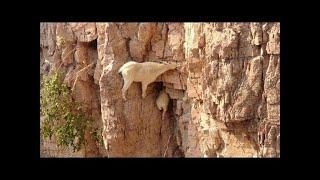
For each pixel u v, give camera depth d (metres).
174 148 23.17
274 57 17.30
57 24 24.81
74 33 24.52
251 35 17.95
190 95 21.12
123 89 22.42
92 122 24.86
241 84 18.22
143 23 22.56
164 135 23.28
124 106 22.70
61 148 25.36
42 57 26.11
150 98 23.12
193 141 21.44
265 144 17.66
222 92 18.67
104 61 22.98
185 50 21.42
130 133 22.80
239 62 18.31
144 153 23.06
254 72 17.78
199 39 19.86
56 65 25.22
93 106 24.83
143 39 22.62
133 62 22.36
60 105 24.72
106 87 22.75
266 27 17.45
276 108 17.28
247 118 18.12
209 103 19.45
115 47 22.75
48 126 24.94
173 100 23.00
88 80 24.70
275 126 17.36
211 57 19.14
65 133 24.50
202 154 20.81
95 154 25.11
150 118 23.12
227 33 18.48
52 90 24.75
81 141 24.55
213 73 19.03
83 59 24.58
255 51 17.88
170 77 22.31
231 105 18.48
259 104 17.91
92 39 23.81
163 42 22.62
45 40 25.95
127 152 22.94
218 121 19.59
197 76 20.64
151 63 22.30
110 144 22.92
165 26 22.56
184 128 22.16
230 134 19.23
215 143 19.86
